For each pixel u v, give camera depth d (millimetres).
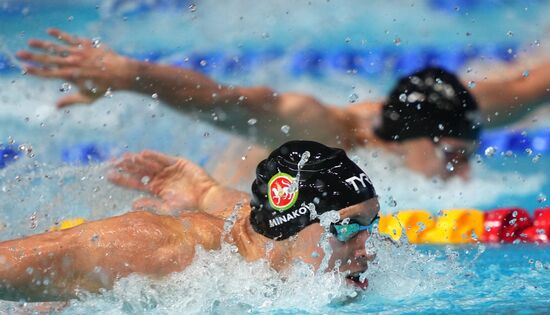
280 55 27109
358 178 8336
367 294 8773
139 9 28766
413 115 15508
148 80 13398
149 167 12133
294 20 29375
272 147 15438
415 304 8344
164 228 8289
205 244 8422
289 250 8336
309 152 8492
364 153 15875
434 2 30531
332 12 30203
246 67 26281
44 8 27703
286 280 8383
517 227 14055
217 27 28344
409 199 15688
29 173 13078
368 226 8344
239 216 8961
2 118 21141
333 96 24531
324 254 8211
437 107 15406
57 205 12242
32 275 7586
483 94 15836
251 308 8078
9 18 26609
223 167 16344
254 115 14820
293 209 8203
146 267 7965
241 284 8266
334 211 8109
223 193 11570
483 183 18828
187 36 27344
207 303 8031
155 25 27859
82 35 26109
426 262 10031
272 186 8344
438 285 9273
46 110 21531
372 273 9203
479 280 9602
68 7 28000
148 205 11875
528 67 23859
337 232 8156
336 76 26109
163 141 19688
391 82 25391
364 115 15930
